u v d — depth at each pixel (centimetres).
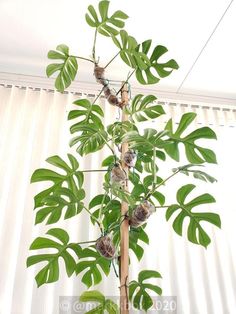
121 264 87
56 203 107
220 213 181
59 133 188
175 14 163
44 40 177
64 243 109
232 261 169
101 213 105
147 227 168
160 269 161
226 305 157
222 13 163
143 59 118
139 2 156
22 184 169
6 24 167
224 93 224
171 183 183
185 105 221
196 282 162
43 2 156
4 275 146
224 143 208
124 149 105
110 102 117
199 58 191
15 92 197
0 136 179
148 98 121
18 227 159
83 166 179
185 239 171
